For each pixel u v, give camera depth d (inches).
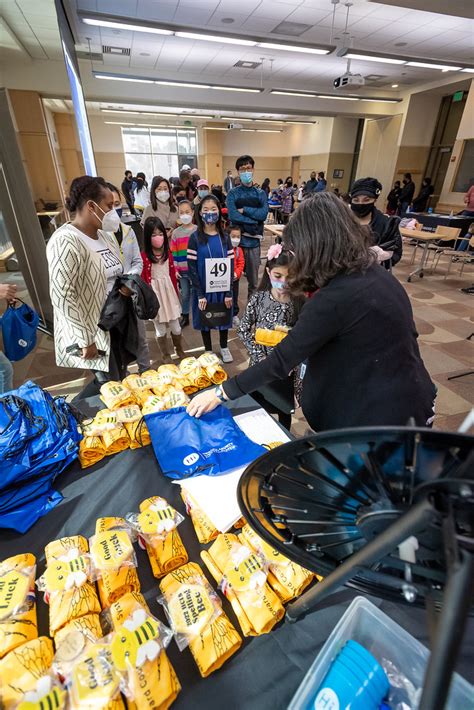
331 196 31.3
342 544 18.1
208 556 27.3
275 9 202.5
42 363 112.7
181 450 36.2
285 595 24.6
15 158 123.3
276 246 58.1
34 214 129.7
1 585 23.8
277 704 20.0
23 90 140.9
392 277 32.5
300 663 22.0
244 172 141.5
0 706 18.2
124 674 19.2
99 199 62.5
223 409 41.1
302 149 548.4
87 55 268.8
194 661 21.7
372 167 450.3
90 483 34.8
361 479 13.9
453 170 338.0
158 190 151.4
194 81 299.3
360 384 32.2
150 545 27.8
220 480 32.9
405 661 20.4
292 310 59.5
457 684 18.2
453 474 11.8
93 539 27.0
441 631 9.7
